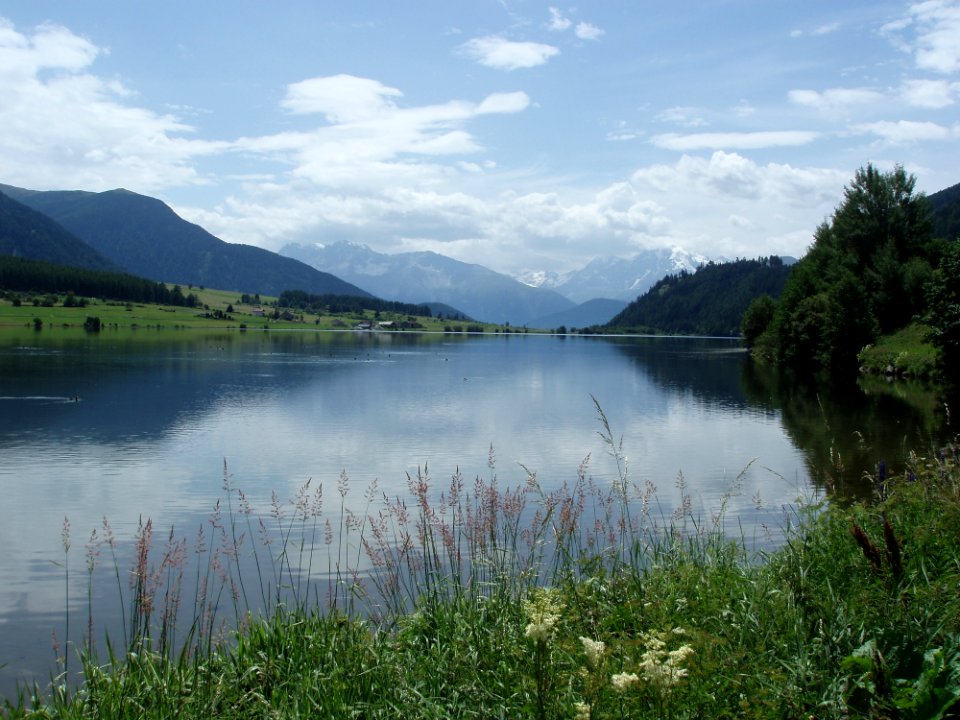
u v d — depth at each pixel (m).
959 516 8.88
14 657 11.86
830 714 5.81
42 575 16.14
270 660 7.87
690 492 22.23
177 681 7.53
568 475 26.55
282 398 54.75
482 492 12.86
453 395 58.41
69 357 90.38
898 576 7.79
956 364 52.09
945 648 6.00
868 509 10.66
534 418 44.56
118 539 19.16
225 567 15.05
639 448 33.16
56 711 7.64
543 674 6.05
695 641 6.57
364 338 198.12
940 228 185.25
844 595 7.78
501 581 9.56
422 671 7.51
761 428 39.22
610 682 5.67
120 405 49.41
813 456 29.70
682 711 5.62
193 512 22.12
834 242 90.44
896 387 59.38
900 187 86.12
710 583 8.95
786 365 92.69
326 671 7.60
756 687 6.20
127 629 12.95
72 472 28.50
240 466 29.62
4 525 20.84
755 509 18.88
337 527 18.30
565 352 138.75
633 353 135.75
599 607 8.40
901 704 5.46
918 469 11.41
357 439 36.56
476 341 199.12
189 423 41.97
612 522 16.52
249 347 127.94
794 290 91.06
